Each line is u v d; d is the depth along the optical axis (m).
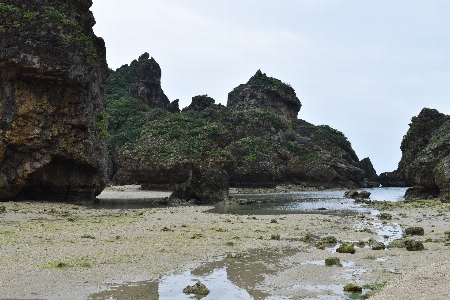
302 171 105.12
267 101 142.50
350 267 17.39
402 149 80.31
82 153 44.53
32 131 41.06
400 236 25.94
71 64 41.38
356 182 113.25
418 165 61.47
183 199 54.31
